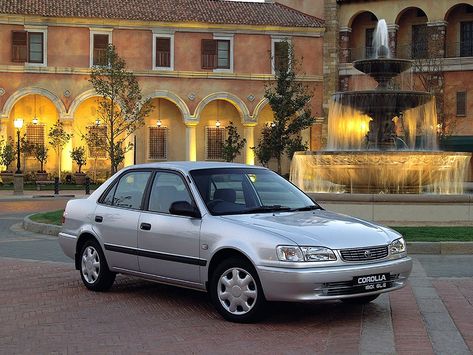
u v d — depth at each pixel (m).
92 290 10.23
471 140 48.72
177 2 53.16
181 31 51.16
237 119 54.31
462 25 52.03
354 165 21.05
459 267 12.66
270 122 53.56
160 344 7.29
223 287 8.27
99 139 45.94
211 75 51.66
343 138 24.42
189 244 8.62
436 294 9.77
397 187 21.25
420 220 17.52
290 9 55.66
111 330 7.89
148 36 50.72
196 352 6.98
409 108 23.42
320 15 54.88
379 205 17.56
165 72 50.81
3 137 48.38
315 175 22.36
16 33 48.50
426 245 14.38
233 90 52.25
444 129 47.69
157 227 9.05
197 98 51.69
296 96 49.12
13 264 12.84
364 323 8.05
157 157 53.03
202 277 8.51
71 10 49.50
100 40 49.88
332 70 53.88
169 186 9.30
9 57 48.44
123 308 9.06
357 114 24.33
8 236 18.16
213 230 8.36
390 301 9.30
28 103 50.66
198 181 9.03
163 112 52.94
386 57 26.31
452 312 8.62
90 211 10.27
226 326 8.02
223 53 52.09
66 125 49.47
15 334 7.74
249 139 52.72
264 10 54.62
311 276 7.55
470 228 16.67
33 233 18.72
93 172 51.59
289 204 9.34
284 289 7.64
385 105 23.19
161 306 9.16
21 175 38.50
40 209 28.75
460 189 21.91
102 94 46.03
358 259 7.88
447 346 7.02
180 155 53.38
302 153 22.33
